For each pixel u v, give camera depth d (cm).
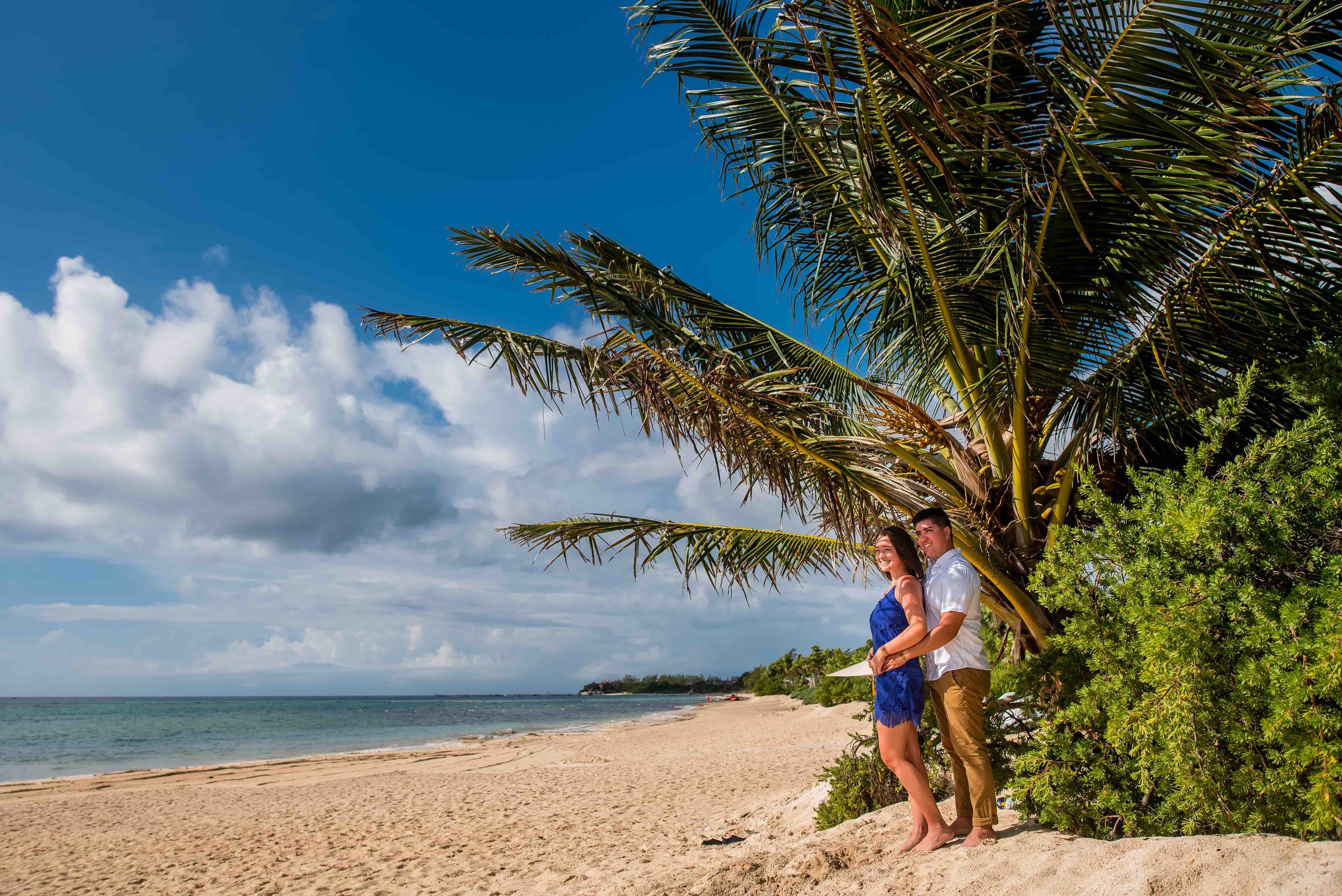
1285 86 404
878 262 580
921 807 359
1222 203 426
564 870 636
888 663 363
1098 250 456
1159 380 509
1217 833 313
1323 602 300
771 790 998
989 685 361
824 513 657
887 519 637
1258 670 299
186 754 2627
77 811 1206
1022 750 409
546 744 2511
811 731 2017
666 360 566
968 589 350
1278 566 337
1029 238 435
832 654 4834
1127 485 569
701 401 586
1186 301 456
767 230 592
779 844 566
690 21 512
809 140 501
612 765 1597
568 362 619
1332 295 457
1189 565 337
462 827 921
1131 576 348
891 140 435
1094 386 504
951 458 574
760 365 672
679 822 824
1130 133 403
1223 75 389
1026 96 454
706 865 542
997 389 507
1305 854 239
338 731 4056
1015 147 411
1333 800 270
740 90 514
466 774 1594
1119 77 395
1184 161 401
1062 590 375
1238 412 367
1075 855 294
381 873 706
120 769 2120
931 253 493
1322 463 333
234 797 1328
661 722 3966
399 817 1029
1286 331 470
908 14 462
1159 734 318
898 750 361
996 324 475
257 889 679
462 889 616
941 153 452
